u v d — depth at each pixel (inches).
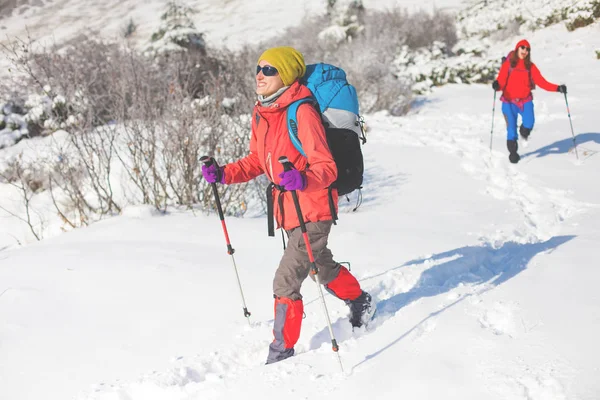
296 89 122.2
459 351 118.7
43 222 277.4
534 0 785.6
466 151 356.5
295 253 127.2
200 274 180.2
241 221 240.8
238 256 196.5
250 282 173.5
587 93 464.1
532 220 234.1
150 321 152.9
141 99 290.4
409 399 104.4
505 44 737.0
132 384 122.2
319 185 113.6
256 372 123.2
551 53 641.0
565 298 137.3
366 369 117.9
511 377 105.7
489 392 102.5
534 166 307.7
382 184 293.3
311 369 121.7
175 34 517.0
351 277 140.1
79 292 172.4
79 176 285.7
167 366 130.2
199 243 212.8
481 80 602.9
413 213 246.1
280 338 128.0
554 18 743.7
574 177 280.5
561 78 527.8
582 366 105.4
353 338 134.6
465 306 141.4
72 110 353.1
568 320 125.1
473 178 299.6
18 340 146.9
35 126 389.7
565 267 158.9
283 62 121.7
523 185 279.9
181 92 280.1
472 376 108.4
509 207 251.6
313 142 115.8
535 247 187.0
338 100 121.6
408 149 366.0
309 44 715.4
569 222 219.5
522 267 169.0
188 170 260.7
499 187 284.5
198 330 146.7
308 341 139.9
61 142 332.5
